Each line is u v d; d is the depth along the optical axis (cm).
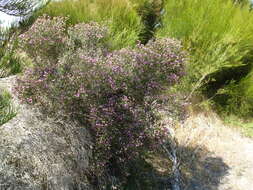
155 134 277
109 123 262
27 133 245
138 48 312
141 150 287
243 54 445
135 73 283
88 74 261
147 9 564
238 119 461
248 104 471
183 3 496
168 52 298
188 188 309
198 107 451
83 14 469
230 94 469
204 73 431
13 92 274
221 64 429
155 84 287
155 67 289
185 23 464
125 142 271
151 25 570
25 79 271
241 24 457
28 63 288
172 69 299
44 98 273
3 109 183
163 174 314
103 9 486
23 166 230
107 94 275
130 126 269
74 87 266
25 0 203
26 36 286
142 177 303
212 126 421
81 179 259
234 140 404
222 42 437
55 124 266
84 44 313
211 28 454
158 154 340
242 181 328
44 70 276
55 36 295
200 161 350
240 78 479
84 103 268
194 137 385
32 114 262
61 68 272
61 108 270
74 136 265
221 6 480
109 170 284
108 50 337
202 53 445
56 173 237
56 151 251
